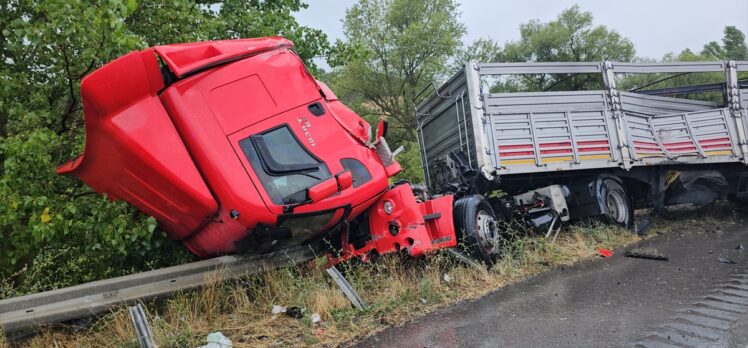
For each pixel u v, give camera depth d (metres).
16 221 5.37
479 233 6.60
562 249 7.40
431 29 27.80
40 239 5.14
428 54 28.78
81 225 5.26
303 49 9.48
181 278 4.84
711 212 11.15
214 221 4.80
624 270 6.26
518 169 7.94
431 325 4.59
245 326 4.62
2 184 5.14
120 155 4.54
